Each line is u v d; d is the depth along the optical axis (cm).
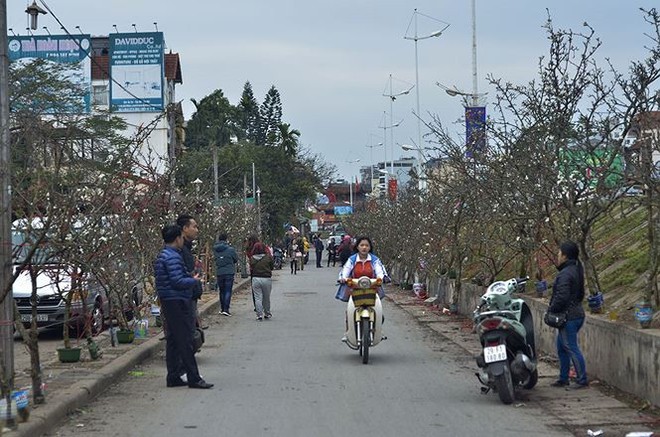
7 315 836
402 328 1872
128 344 1450
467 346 1536
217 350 1518
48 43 4897
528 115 1374
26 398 821
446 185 1952
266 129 9125
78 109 3344
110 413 945
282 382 1153
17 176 988
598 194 1139
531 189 1288
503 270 1958
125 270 1452
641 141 1017
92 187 1205
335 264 6162
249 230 4278
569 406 951
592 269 1158
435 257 2388
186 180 4344
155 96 5203
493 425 866
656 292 1082
